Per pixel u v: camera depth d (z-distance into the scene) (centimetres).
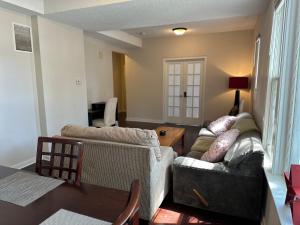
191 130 584
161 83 673
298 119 165
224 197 211
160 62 664
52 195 115
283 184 171
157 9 314
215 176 211
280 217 133
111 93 661
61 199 111
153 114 701
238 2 286
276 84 222
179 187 228
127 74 715
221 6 302
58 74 386
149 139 194
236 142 238
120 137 202
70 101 418
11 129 324
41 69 354
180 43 630
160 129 414
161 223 209
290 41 162
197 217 218
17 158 336
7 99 316
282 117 176
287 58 165
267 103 243
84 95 455
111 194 116
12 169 147
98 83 599
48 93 368
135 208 71
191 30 555
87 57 549
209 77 613
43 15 339
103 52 609
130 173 198
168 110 688
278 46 226
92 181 213
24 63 338
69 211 101
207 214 223
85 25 404
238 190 205
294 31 159
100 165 207
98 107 548
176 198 231
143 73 693
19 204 106
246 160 199
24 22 335
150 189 195
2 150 313
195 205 225
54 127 383
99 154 205
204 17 355
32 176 137
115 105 493
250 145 210
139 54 689
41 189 121
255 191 199
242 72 573
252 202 202
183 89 657
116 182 205
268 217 178
